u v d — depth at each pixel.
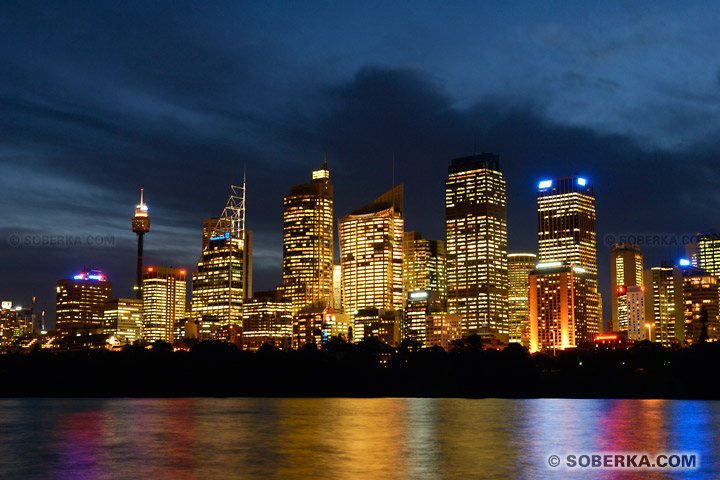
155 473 161.50
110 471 164.38
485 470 164.38
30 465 173.38
